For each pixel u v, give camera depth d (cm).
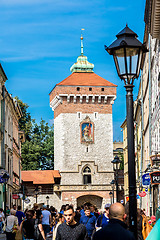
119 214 826
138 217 1268
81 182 8906
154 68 3416
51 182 8831
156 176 2923
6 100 5147
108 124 9181
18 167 7294
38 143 10912
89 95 9106
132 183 1095
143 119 5134
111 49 1140
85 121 9112
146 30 3841
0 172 3897
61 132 9075
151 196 4275
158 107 3112
